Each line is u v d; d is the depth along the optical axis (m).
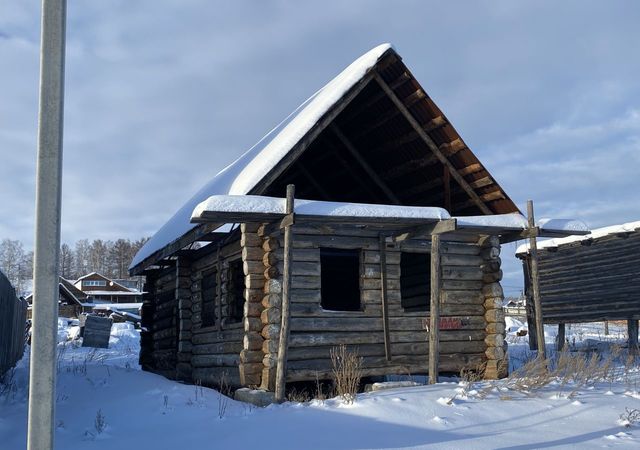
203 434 7.54
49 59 4.20
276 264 10.64
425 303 14.52
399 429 7.32
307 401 9.34
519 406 8.49
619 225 17.73
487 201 12.53
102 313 58.50
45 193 4.11
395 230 11.65
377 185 14.02
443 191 13.36
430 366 10.45
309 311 10.90
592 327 29.44
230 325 11.97
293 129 10.86
